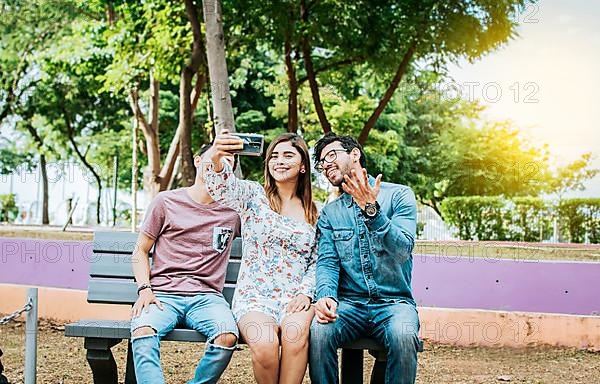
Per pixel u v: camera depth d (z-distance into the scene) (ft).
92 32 63.77
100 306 24.50
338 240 13.84
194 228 14.53
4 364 19.56
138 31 50.75
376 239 13.14
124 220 117.91
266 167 14.69
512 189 106.22
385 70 50.47
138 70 52.85
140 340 13.02
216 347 12.95
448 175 106.63
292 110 48.93
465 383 18.53
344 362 14.83
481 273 26.68
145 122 65.77
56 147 110.01
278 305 13.89
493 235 72.90
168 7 46.88
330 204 14.25
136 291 15.71
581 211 69.77
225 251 14.73
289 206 14.71
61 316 24.84
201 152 15.02
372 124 49.73
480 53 45.78
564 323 22.48
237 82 92.27
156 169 65.41
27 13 75.97
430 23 44.91
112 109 97.55
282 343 12.98
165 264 14.46
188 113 44.80
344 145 14.25
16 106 94.73
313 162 14.66
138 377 12.87
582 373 19.74
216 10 28.32
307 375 19.24
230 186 13.99
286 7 44.06
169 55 47.37
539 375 19.44
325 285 13.47
